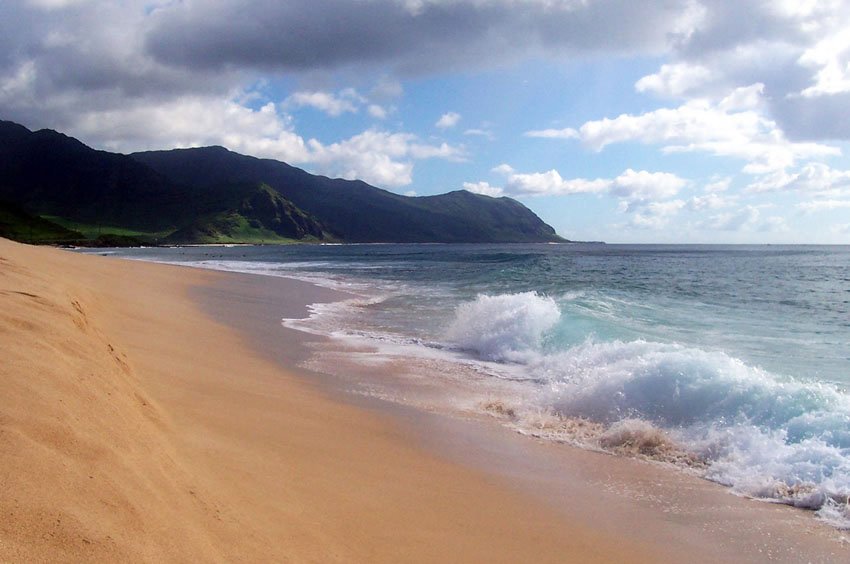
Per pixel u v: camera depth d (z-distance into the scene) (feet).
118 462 9.51
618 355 31.48
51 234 424.87
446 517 14.47
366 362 34.14
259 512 11.69
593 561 13.23
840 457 18.33
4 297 17.20
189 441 14.61
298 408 22.76
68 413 10.16
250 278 93.50
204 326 41.24
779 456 19.12
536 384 29.99
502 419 24.25
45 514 7.18
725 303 62.23
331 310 56.90
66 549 6.78
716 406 22.93
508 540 13.73
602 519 15.53
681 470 19.34
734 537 14.82
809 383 26.23
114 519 7.88
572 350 34.55
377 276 106.01
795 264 170.60
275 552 10.04
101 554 7.00
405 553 12.07
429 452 19.69
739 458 19.65
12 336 13.29
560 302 52.80
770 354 35.14
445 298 68.08
